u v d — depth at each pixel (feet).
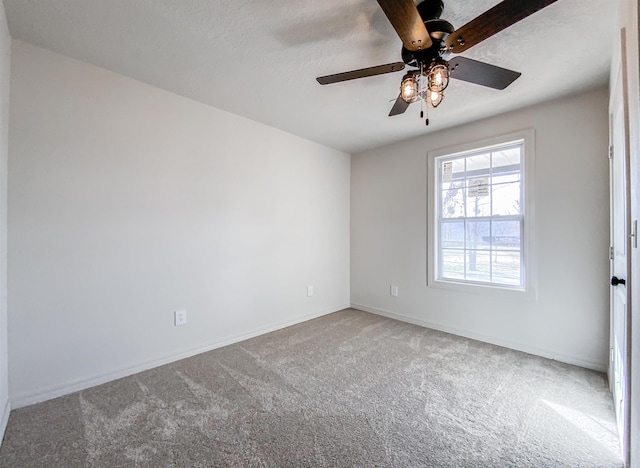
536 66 6.73
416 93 5.63
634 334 3.57
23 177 6.03
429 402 6.29
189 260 8.56
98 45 6.14
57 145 6.41
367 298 13.42
